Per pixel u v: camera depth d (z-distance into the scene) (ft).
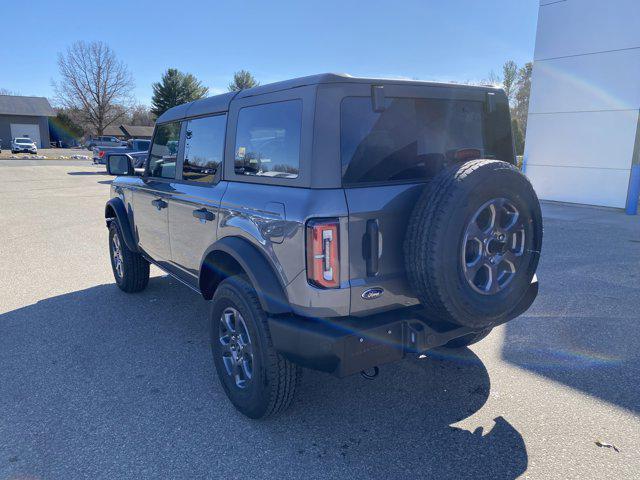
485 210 8.65
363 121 8.97
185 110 13.39
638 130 40.86
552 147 47.52
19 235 30.40
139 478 8.64
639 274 21.03
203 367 12.86
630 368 12.59
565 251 25.59
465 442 9.56
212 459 9.14
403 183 9.26
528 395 11.30
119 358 13.39
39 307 17.47
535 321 15.88
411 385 11.83
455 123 10.53
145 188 15.40
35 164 117.50
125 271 18.31
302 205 8.50
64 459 9.15
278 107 9.48
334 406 10.93
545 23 46.52
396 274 9.00
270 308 9.12
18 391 11.63
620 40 41.34
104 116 257.55
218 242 10.55
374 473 8.71
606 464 8.84
